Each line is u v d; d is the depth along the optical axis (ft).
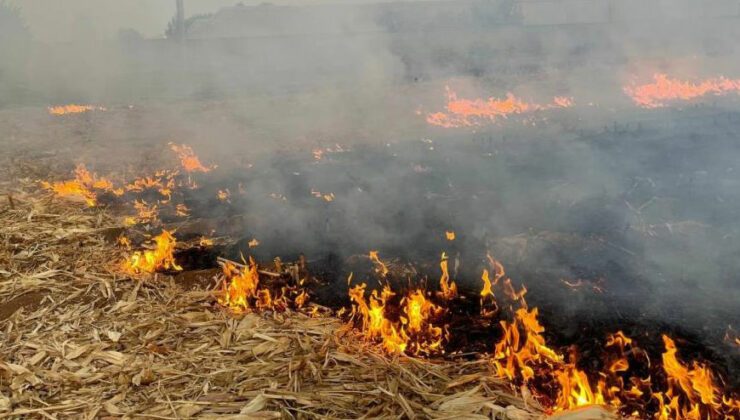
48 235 16.49
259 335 10.72
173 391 9.09
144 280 13.39
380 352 10.28
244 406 8.64
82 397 9.02
